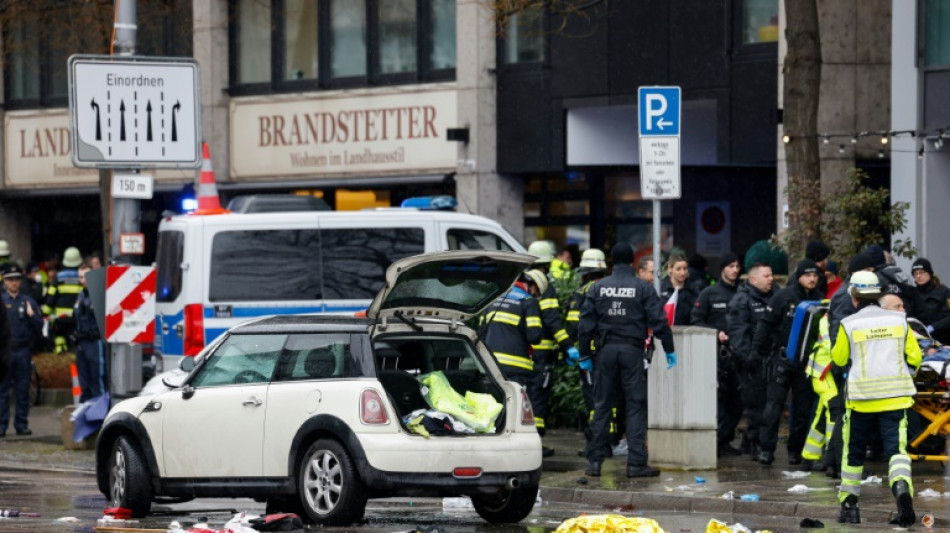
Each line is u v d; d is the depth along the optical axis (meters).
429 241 59.59
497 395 38.78
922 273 52.97
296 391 37.81
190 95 57.53
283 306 57.72
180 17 94.44
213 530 35.75
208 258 57.22
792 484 44.84
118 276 56.44
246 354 39.41
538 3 70.56
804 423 49.09
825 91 72.12
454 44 84.88
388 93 86.94
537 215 85.38
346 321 38.31
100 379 68.38
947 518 37.69
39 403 82.00
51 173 101.00
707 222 83.44
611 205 84.12
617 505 43.59
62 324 82.56
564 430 61.34
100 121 56.47
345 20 88.88
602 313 46.94
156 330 58.97
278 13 91.25
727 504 41.53
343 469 36.62
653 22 76.94
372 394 36.75
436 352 39.94
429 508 43.66
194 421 39.44
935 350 46.94
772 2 73.94
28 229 106.06
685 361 48.47
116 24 57.09
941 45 68.00
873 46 73.00
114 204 57.06
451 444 36.94
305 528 36.97
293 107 90.69
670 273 55.19
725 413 52.50
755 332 49.34
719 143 75.25
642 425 47.09
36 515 41.41
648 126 48.47
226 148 93.12
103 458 41.75
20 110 102.31
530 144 81.50
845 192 61.59
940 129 65.88
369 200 90.25
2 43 97.81
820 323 46.53
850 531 36.91
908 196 69.31
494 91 82.81
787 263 60.34
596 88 78.88
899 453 37.72
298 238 58.12
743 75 74.50
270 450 38.00
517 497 38.91
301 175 90.50
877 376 37.72
